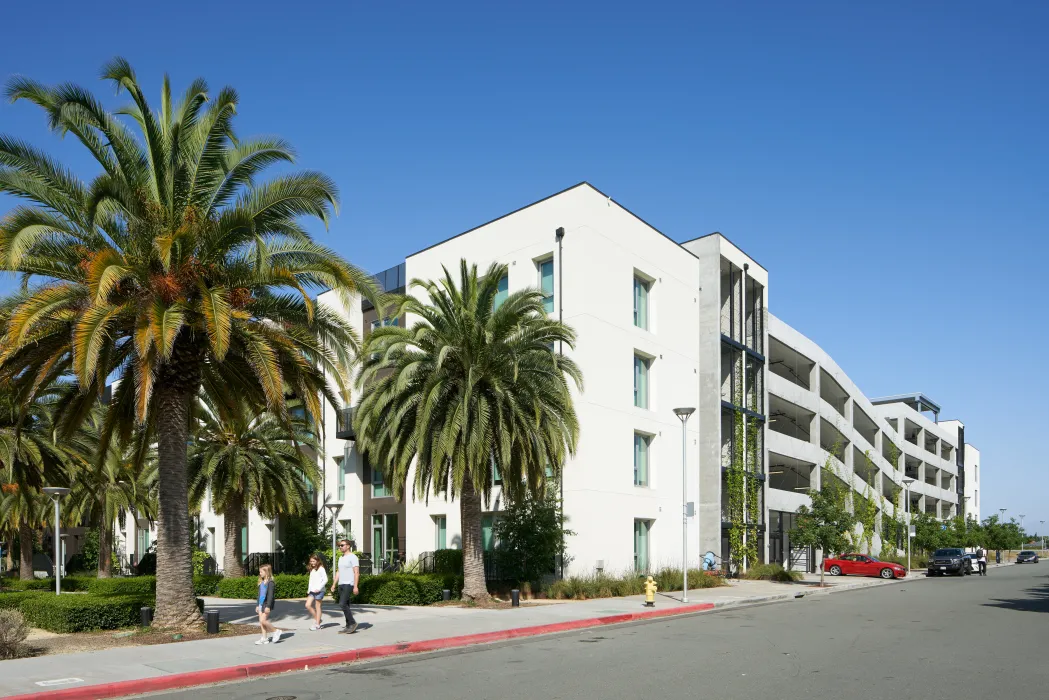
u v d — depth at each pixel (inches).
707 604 957.8
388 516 1428.4
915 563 2417.6
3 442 1026.7
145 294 631.2
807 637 649.6
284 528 1651.1
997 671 475.5
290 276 660.7
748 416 1646.2
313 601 666.8
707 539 1462.8
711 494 1476.4
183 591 654.5
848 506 2048.5
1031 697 397.7
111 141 641.6
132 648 562.9
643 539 1293.1
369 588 966.4
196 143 669.3
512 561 1062.4
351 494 1514.5
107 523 1604.3
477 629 676.1
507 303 930.1
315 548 1439.5
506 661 527.2
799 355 2023.9
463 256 1354.6
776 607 968.3
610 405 1214.3
